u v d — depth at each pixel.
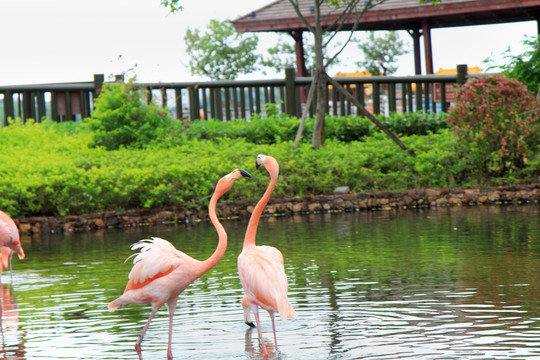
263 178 15.84
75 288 8.56
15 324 7.00
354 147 17.64
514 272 8.44
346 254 10.07
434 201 15.98
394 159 16.91
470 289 7.69
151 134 18.11
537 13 28.62
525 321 6.39
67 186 14.45
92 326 6.87
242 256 6.12
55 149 17.11
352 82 21.31
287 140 19.28
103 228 14.38
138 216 14.66
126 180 14.91
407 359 5.46
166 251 6.09
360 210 15.73
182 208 15.02
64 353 6.00
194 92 20.53
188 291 8.29
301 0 29.73
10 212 14.26
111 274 9.34
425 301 7.27
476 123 16.55
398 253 10.00
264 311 7.36
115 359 5.80
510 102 16.53
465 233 11.52
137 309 7.53
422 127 20.41
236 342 6.21
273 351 5.89
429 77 21.50
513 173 16.72
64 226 14.23
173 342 6.27
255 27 29.78
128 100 18.03
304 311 7.09
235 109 20.92
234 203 15.34
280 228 13.09
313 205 15.66
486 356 5.46
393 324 6.48
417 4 27.02
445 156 16.56
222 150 17.14
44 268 9.96
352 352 5.71
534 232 11.27
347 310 7.05
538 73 20.09
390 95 21.62
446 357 5.47
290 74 21.02
